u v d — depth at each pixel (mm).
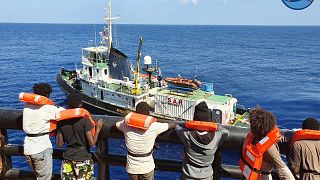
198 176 4816
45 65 104938
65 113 5227
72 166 5367
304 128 4906
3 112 5816
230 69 102562
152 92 39250
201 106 5074
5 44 189625
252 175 4391
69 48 168000
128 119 5020
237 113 38344
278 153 4406
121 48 175375
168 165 5430
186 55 146125
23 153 6020
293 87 72750
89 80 43062
